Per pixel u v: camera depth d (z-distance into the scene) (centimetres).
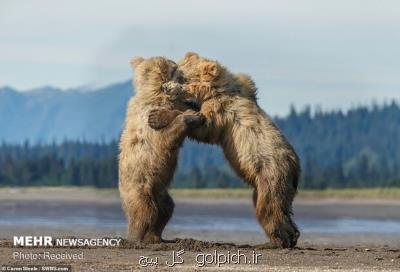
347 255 6288
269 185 6456
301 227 12338
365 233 11150
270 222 6488
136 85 6638
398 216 15875
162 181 6544
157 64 6581
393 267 5775
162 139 6438
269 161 6462
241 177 6631
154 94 6544
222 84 6600
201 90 6581
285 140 6581
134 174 6494
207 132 6594
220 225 12019
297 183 6631
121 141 6606
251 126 6512
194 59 6700
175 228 11125
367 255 6288
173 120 6419
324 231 11450
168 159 6494
